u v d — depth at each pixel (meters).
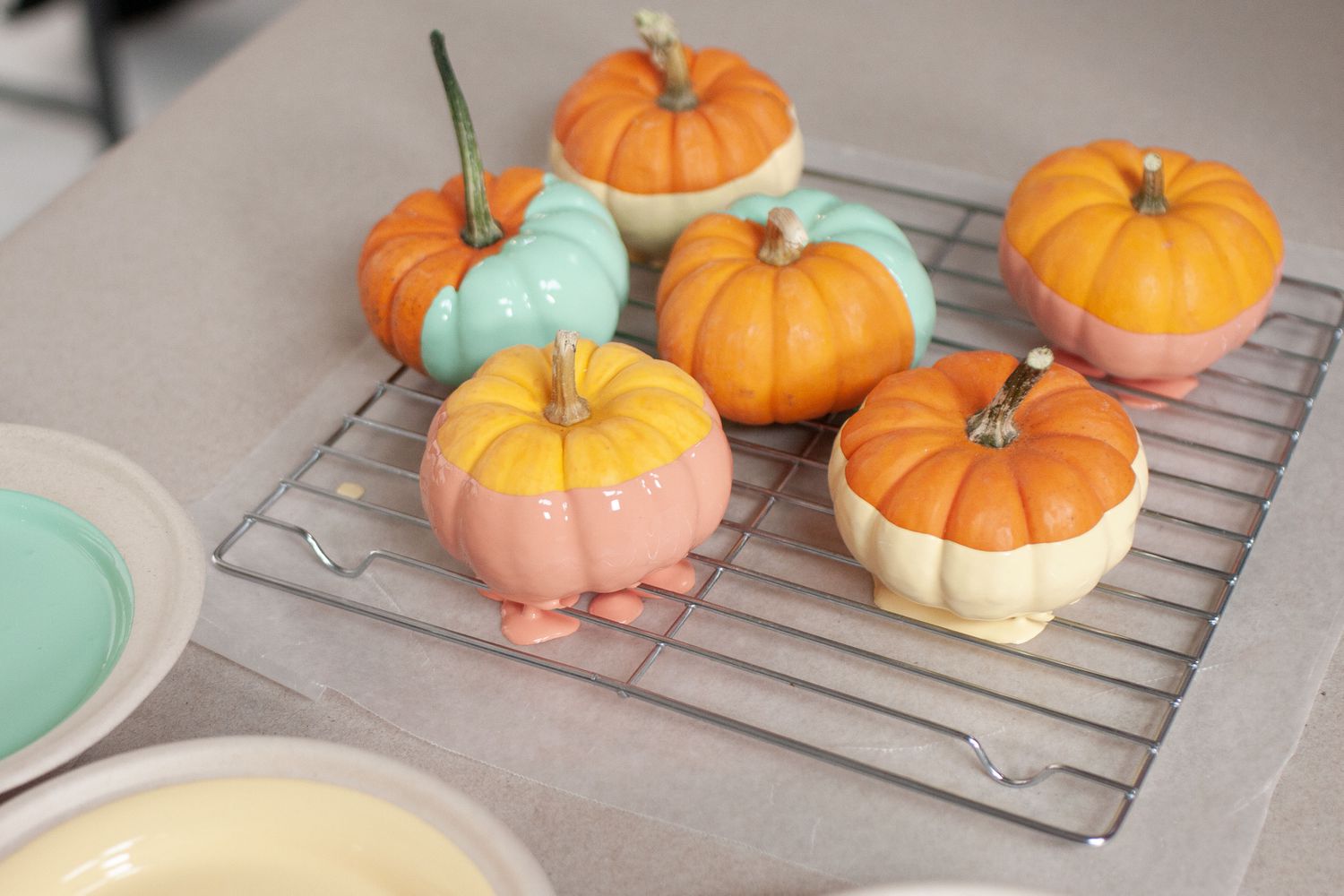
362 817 0.64
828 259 0.76
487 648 0.71
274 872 0.64
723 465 0.72
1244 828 0.67
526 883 0.62
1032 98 0.93
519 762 0.70
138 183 0.91
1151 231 0.76
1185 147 0.89
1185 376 0.79
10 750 0.67
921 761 0.69
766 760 0.69
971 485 0.70
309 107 0.94
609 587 0.71
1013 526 0.69
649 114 0.82
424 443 0.79
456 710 0.71
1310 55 0.94
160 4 1.66
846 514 0.71
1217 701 0.70
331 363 0.82
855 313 0.76
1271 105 0.91
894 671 0.71
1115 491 0.70
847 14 0.99
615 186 0.82
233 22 1.67
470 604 0.74
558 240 0.77
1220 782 0.68
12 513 0.72
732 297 0.76
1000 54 0.96
